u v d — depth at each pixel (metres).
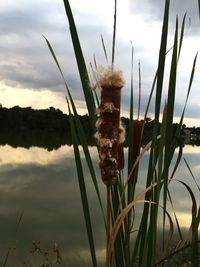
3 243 13.05
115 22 1.83
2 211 21.92
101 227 14.70
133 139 2.15
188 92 2.14
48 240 14.88
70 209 23.53
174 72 1.95
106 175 1.71
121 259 2.04
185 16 2.08
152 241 2.02
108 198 1.75
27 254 8.70
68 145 118.00
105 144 1.70
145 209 2.08
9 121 134.25
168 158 1.99
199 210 1.94
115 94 1.71
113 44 1.79
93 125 1.98
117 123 1.72
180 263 2.16
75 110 2.01
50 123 136.62
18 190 30.92
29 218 20.23
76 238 15.55
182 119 2.14
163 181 2.05
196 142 118.06
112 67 1.74
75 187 34.12
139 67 2.29
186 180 23.23
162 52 1.98
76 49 1.97
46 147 107.25
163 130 1.99
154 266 2.00
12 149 95.00
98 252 12.66
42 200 26.61
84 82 1.97
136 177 2.12
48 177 41.22
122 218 1.74
